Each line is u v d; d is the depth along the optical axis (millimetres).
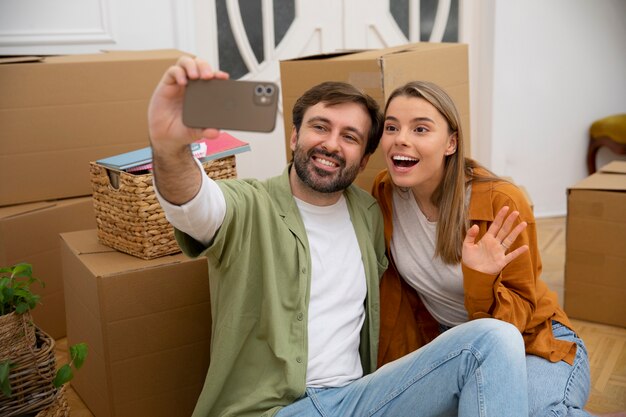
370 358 1639
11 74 2219
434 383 1390
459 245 1604
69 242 1985
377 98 1871
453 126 1575
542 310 1664
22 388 1559
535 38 3605
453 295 1696
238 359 1505
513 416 1311
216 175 1913
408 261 1699
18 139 2264
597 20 3662
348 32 3346
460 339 1386
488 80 3631
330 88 1536
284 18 3213
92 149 2355
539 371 1568
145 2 2848
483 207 1607
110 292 1730
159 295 1792
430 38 3545
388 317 1758
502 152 3725
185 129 1164
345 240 1602
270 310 1455
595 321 2535
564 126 3771
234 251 1447
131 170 1823
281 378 1459
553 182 3836
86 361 1913
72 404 2027
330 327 1533
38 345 1666
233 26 3086
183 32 2934
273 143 3283
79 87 2299
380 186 1751
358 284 1593
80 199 2387
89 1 2740
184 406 1881
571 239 2518
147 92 2385
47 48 2695
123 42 2834
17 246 2242
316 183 1528
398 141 1562
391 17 3428
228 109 1124
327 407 1450
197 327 1858
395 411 1424
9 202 2295
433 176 1607
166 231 1841
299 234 1517
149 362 1812
